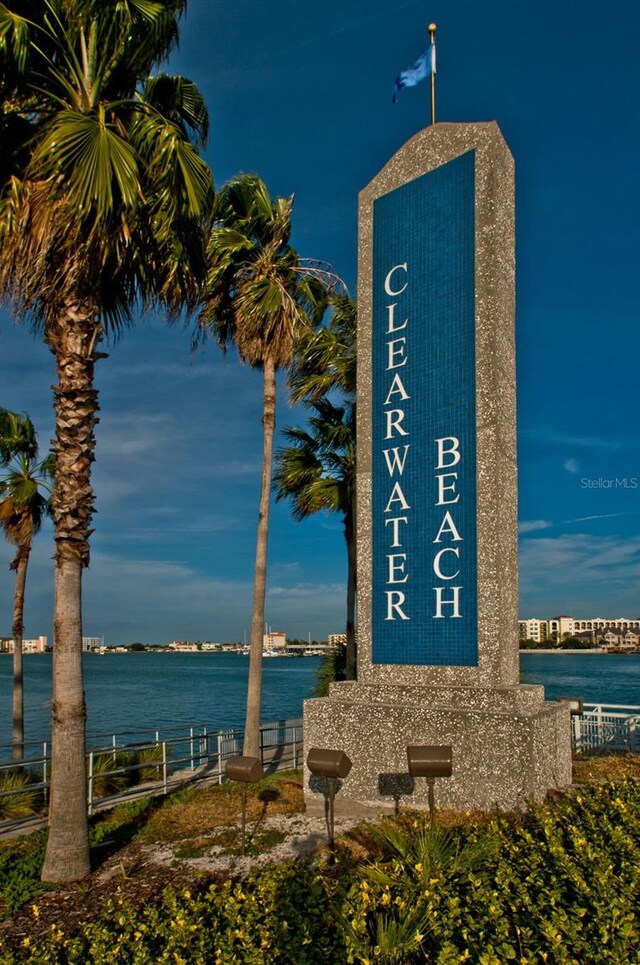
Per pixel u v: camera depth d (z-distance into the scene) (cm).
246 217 1379
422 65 985
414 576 861
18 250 678
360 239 991
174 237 747
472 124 891
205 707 4331
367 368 954
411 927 392
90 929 452
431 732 764
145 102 790
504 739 725
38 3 713
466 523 825
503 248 870
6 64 678
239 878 593
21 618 1811
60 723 664
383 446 918
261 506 1328
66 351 704
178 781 1145
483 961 344
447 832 571
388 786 781
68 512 687
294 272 1413
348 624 1552
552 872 446
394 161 966
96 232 668
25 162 745
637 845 508
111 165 654
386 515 900
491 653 790
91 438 711
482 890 420
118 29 718
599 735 1262
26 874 658
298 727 1656
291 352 1348
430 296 898
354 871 517
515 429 873
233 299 1390
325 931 414
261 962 379
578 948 355
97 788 1067
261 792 940
